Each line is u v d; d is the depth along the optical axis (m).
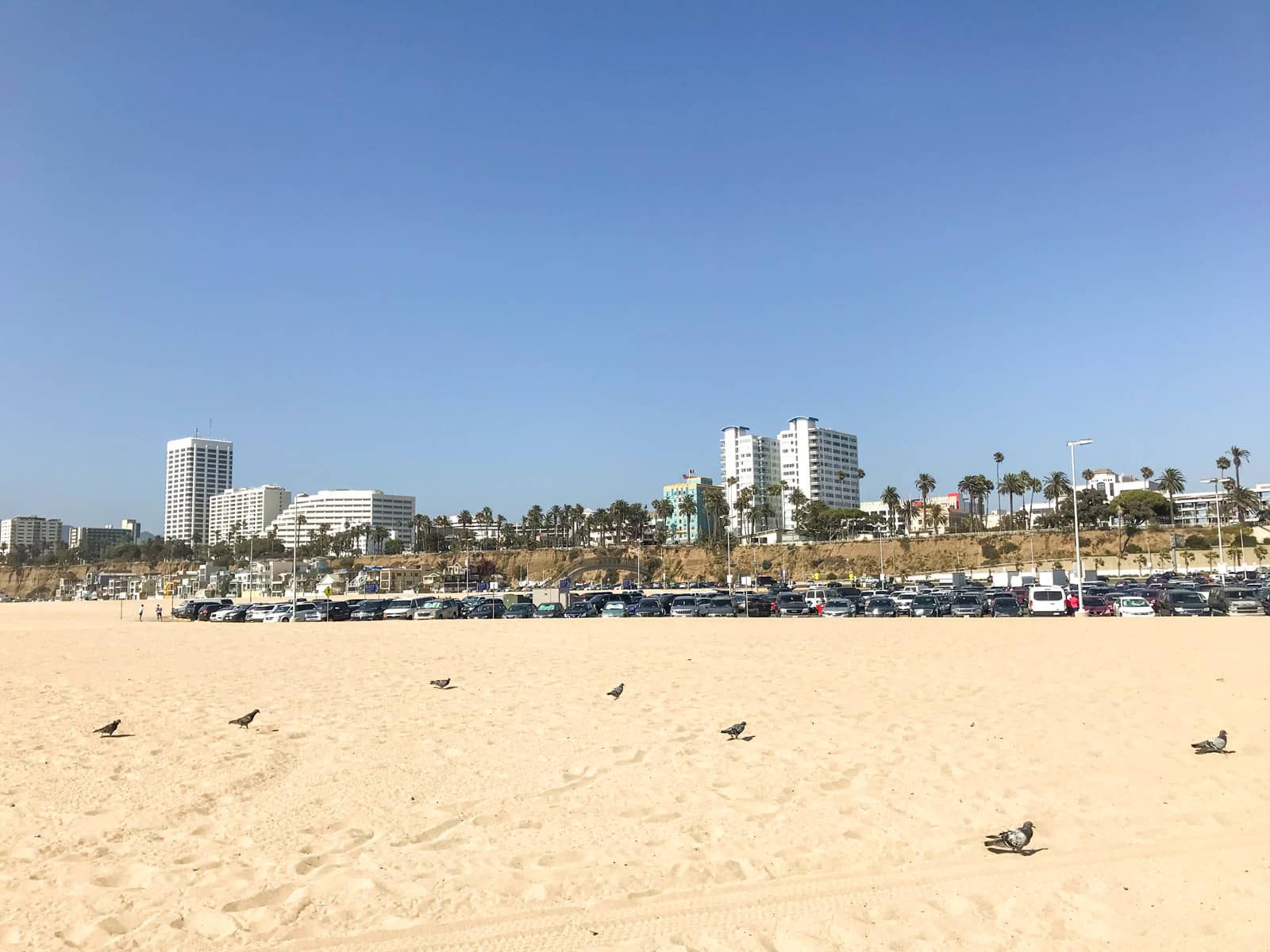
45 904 8.21
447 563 177.75
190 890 8.55
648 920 7.83
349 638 48.75
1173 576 98.75
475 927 7.69
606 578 161.25
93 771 13.84
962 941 7.39
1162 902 8.18
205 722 18.61
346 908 8.10
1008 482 177.88
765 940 7.42
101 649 42.50
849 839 10.05
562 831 10.46
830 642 37.69
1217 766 13.20
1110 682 22.11
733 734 15.88
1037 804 11.35
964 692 21.17
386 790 12.45
